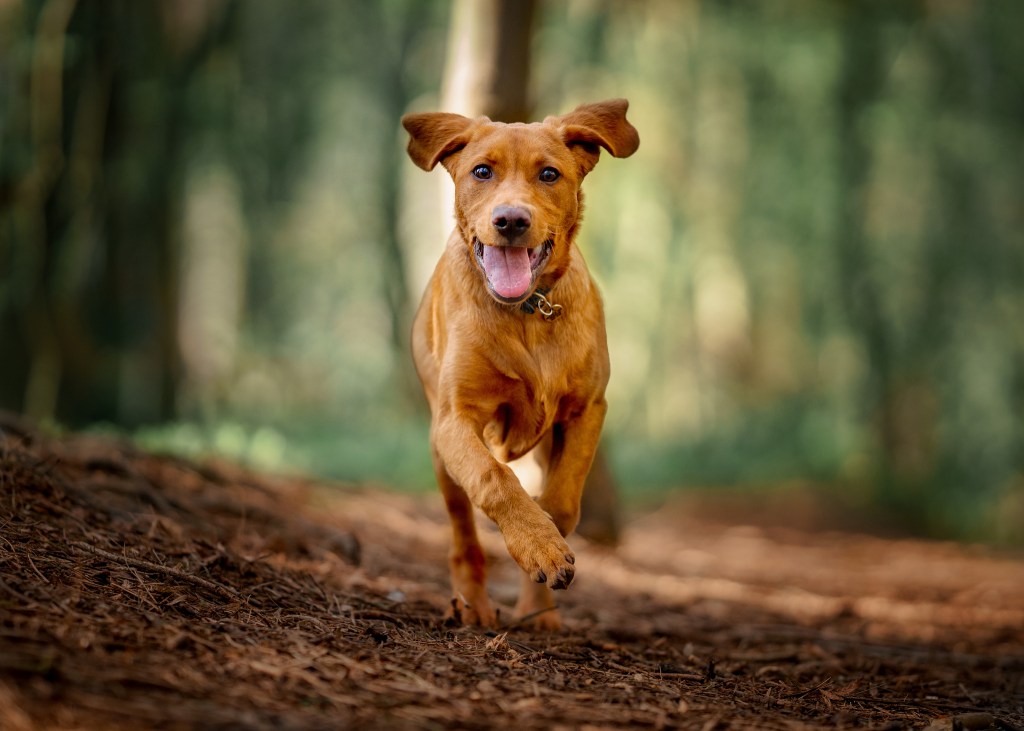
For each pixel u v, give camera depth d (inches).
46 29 526.6
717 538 698.8
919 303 935.7
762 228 1159.0
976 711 195.9
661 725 148.9
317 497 404.2
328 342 1230.9
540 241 197.5
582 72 1050.7
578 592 327.0
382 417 1115.9
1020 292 900.6
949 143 930.7
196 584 185.6
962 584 495.5
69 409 608.1
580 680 174.2
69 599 159.2
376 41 1211.2
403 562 318.3
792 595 409.7
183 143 799.7
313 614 191.2
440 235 410.9
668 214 1071.6
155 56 667.4
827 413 1065.5
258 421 945.5
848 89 1018.7
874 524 863.1
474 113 421.1
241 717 128.6
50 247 572.1
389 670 158.4
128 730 121.1
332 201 1262.3
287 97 1210.6
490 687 158.6
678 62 1074.1
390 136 1208.2
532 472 374.6
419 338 233.9
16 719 118.4
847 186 1006.4
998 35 934.4
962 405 888.3
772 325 1247.5
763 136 1136.8
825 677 221.0
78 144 581.3
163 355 737.0
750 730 153.6
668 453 1052.5
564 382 208.4
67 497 223.6
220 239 1041.5
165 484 289.7
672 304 1132.5
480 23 421.4
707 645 257.4
